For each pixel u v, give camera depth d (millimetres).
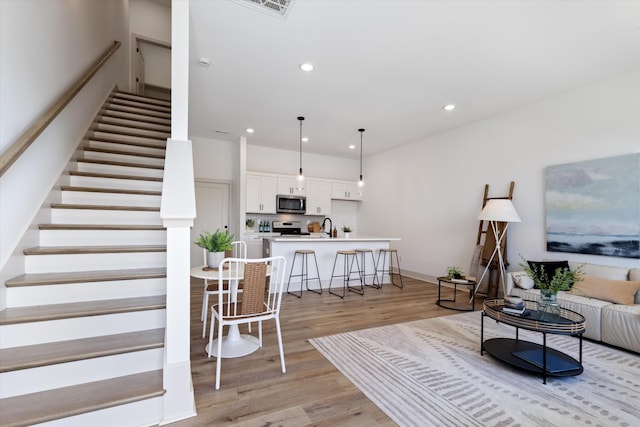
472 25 2465
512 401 1894
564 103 3748
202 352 2531
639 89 3143
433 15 2348
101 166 3174
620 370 2297
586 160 3504
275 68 3203
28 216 2143
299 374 2193
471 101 4027
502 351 2455
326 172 7445
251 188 6207
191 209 1707
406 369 2289
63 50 2793
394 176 6656
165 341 1724
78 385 1634
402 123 4965
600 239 3350
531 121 4102
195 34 2617
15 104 2010
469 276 4520
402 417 1731
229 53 2920
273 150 6770
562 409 1814
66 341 1785
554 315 2350
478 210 4816
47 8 2482
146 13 6195
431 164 5715
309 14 2355
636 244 3088
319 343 2752
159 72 6746
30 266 2090
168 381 1649
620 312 2635
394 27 2506
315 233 6895
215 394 1926
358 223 7863
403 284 5492
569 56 2920
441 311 3811
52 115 2102
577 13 2303
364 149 6812
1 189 1827
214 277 2309
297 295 4586
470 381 2125
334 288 5129
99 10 3896
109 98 4375
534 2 2197
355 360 2426
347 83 3537
